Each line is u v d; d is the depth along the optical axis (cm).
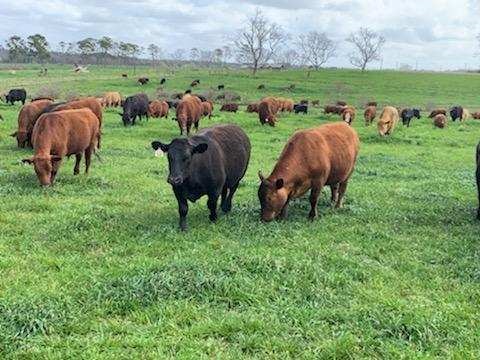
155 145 1004
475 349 580
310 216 1125
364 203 1302
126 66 15575
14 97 4538
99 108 1925
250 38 11019
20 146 2036
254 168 1869
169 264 774
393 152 2553
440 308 679
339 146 1152
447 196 1431
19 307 633
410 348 577
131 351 570
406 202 1341
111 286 711
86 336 604
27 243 917
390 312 653
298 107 4750
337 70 12000
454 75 10919
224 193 1170
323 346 578
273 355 567
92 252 892
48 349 566
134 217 1094
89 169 1656
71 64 15800
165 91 6538
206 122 3506
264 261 796
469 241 1009
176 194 1011
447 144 2970
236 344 591
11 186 1333
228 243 936
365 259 879
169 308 661
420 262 880
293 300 704
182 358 552
